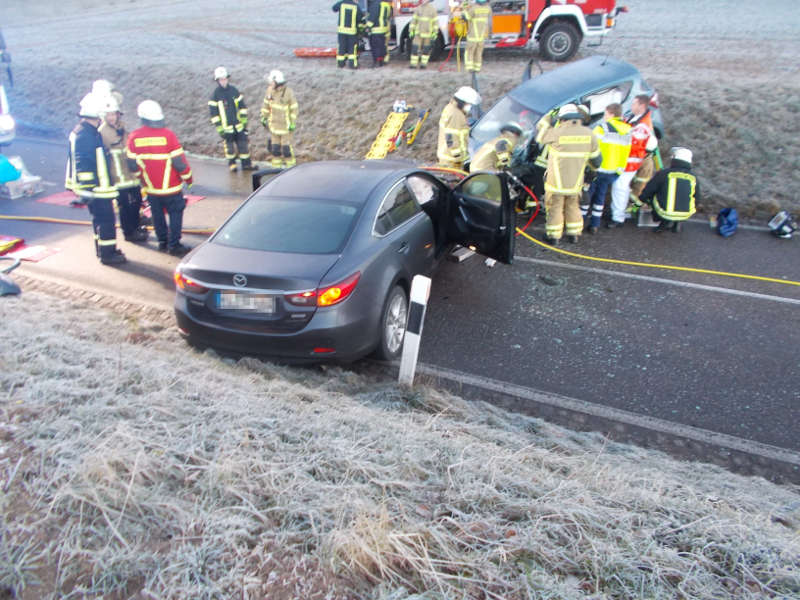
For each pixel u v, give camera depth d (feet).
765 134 28.30
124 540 7.16
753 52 41.91
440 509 8.04
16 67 50.88
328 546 7.18
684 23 54.65
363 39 45.21
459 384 14.61
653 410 13.57
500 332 17.03
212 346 14.23
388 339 15.01
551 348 16.17
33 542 7.23
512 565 7.11
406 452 9.45
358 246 14.07
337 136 35.99
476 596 6.64
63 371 11.32
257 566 6.97
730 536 7.91
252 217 15.14
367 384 14.21
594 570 7.08
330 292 13.00
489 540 7.45
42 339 13.05
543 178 24.86
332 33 60.90
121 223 23.17
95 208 20.30
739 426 12.99
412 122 34.78
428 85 36.55
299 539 7.38
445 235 19.21
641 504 8.60
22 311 16.24
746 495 9.96
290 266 13.30
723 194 26.55
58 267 21.07
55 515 7.55
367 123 35.91
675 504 8.76
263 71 42.83
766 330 16.84
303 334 13.10
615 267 21.26
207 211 27.27
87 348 12.91
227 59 50.42
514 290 19.61
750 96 30.32
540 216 26.50
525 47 48.06
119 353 12.67
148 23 76.79
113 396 10.36
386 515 7.52
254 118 39.34
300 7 80.84
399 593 6.54
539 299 18.97
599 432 12.81
